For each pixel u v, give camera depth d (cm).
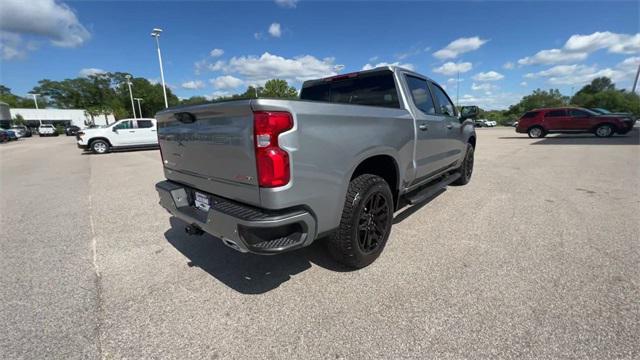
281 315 214
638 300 215
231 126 207
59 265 296
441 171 443
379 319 206
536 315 203
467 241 323
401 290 238
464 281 247
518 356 171
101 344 191
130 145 1468
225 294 242
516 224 368
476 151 1166
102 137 1405
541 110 1816
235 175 214
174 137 281
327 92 396
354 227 247
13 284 263
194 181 267
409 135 317
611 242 310
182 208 280
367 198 254
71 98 7294
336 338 190
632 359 166
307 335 194
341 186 231
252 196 204
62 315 220
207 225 230
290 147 192
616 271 254
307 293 239
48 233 381
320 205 218
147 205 501
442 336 188
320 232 223
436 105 414
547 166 777
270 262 292
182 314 219
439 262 280
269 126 186
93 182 704
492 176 657
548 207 429
